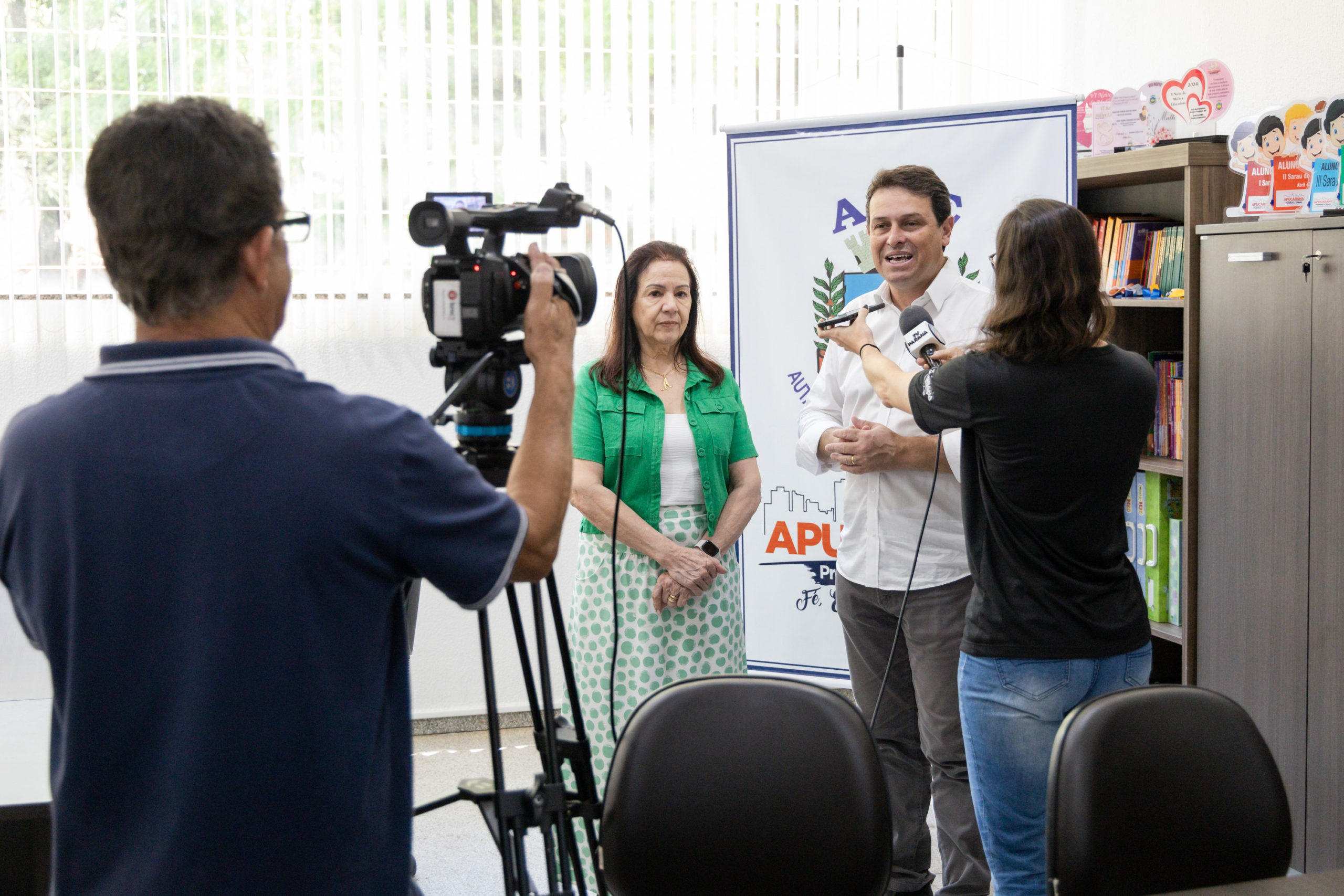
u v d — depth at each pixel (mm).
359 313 3883
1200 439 3031
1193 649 3088
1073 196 2781
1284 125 2828
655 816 1556
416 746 3959
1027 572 1961
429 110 3891
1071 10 4148
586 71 3996
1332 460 2625
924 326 2283
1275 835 1526
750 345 3109
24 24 3557
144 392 969
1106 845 1492
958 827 2469
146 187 960
